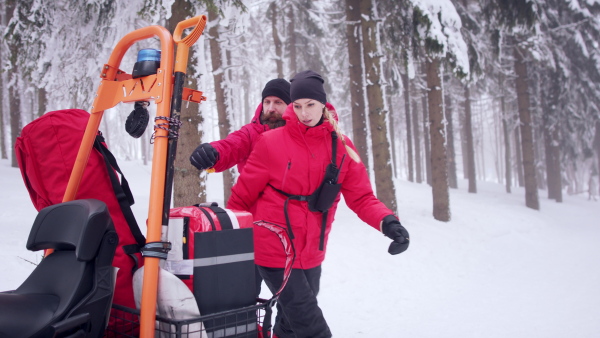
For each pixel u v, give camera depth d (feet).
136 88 5.35
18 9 27.37
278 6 57.11
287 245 6.74
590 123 74.74
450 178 88.89
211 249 5.34
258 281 9.06
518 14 46.85
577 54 69.36
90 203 4.88
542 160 102.17
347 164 8.12
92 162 5.66
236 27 23.56
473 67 45.44
